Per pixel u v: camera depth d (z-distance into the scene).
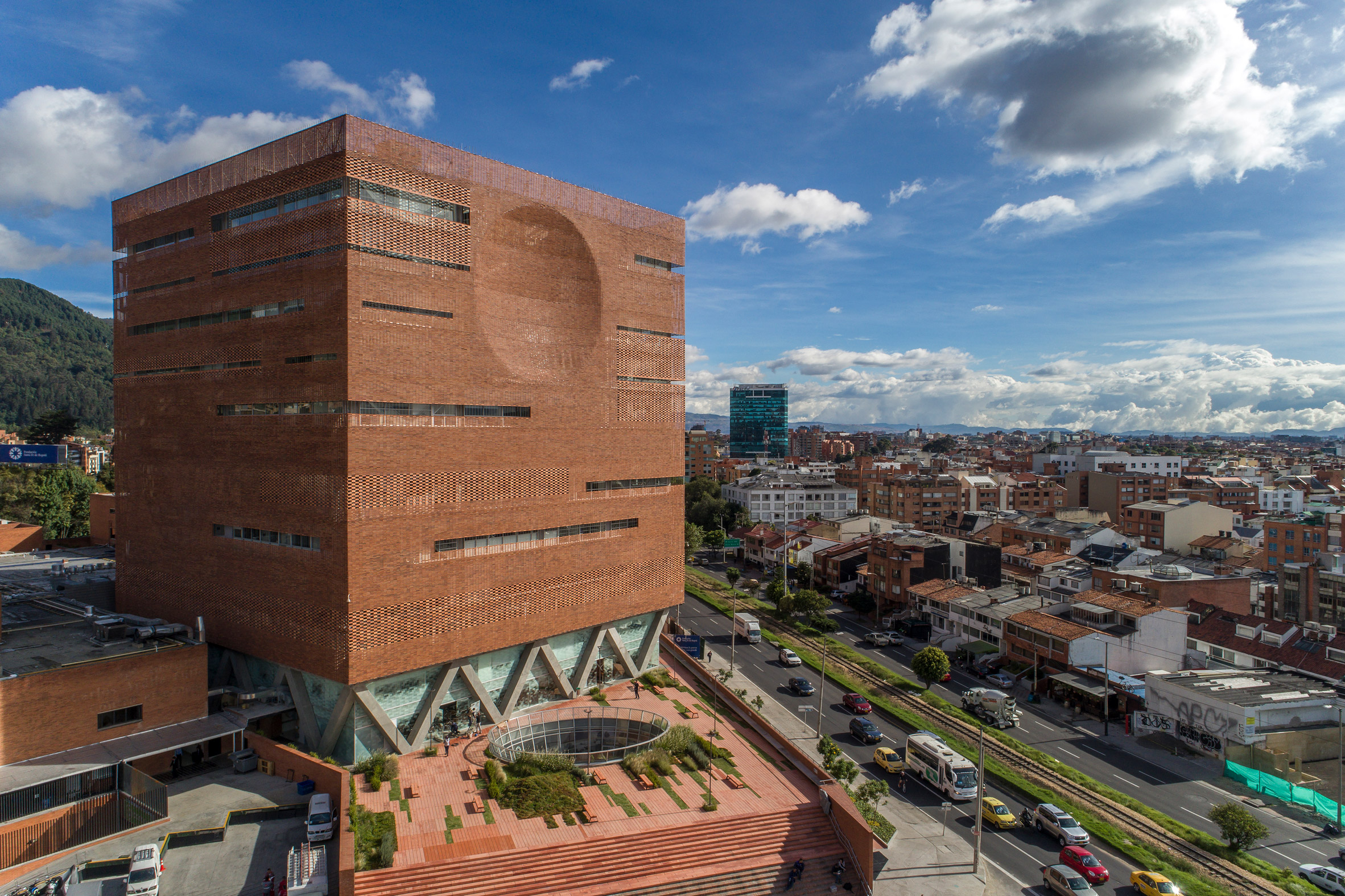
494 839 41.62
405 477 51.12
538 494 60.38
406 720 53.50
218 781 48.66
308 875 36.81
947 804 51.69
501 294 58.81
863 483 194.88
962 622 88.25
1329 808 50.09
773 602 109.62
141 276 64.19
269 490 53.25
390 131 51.16
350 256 48.47
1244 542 121.56
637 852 41.91
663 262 73.19
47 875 37.81
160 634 53.56
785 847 44.03
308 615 50.38
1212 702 58.59
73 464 158.25
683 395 74.81
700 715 62.97
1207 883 41.53
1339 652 67.44
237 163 56.06
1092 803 50.69
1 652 50.16
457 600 54.34
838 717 68.19
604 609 66.38
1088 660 72.44
